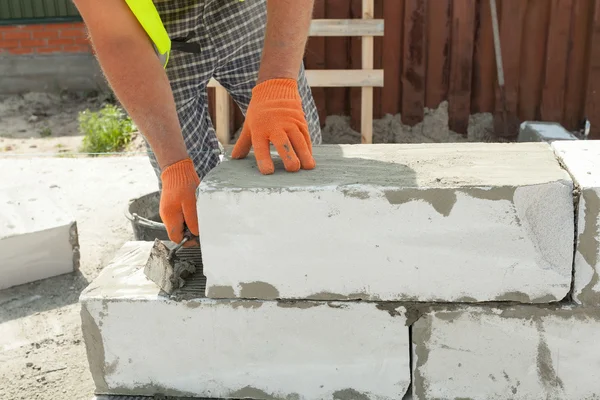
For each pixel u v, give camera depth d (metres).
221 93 5.27
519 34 5.36
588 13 5.27
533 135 4.98
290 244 1.87
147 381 2.05
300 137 1.93
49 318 3.01
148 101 1.93
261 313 1.96
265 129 1.92
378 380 1.98
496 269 1.83
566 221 1.79
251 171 1.97
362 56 5.28
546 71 5.41
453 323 1.90
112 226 4.03
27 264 3.30
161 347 2.01
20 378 2.58
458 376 1.95
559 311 1.85
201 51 2.58
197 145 2.75
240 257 1.89
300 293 1.92
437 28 5.41
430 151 2.11
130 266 2.19
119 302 1.98
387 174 1.89
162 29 1.94
